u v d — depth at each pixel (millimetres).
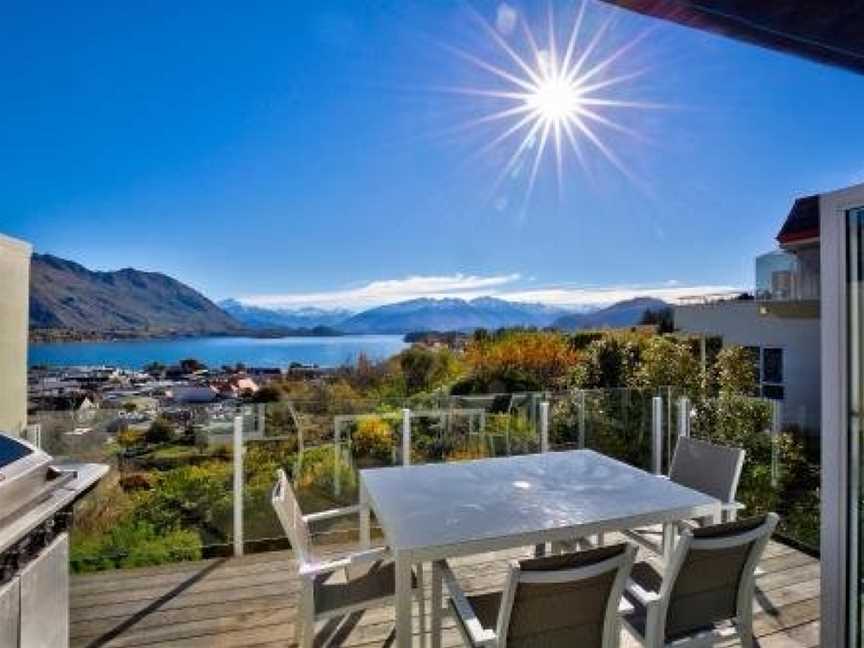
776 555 3738
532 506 2557
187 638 2824
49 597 1857
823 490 2229
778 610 3025
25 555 1723
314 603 2379
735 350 10312
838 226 2146
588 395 4945
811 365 10219
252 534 3959
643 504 2578
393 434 4422
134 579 3473
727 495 3119
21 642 1675
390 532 2262
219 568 3643
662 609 2076
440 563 2389
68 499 1896
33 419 3566
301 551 2539
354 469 4297
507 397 4742
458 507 2543
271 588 3352
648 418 5117
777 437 5227
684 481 3402
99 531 3652
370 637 2791
